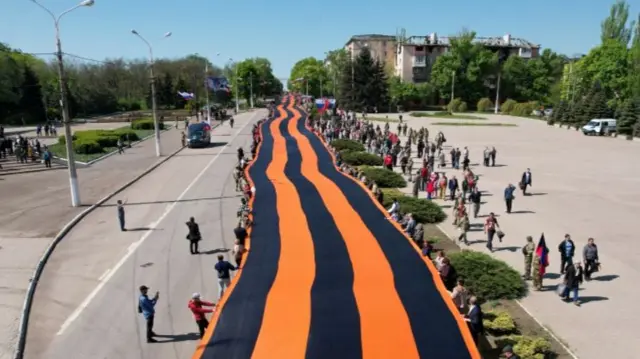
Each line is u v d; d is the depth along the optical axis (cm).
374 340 1088
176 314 1555
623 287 1709
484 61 11825
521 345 1257
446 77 11738
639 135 5941
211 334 1138
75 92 10019
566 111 7731
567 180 3516
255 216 2117
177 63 13975
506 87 12238
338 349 1055
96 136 5491
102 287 1778
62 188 3434
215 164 4400
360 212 2144
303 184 2731
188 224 2091
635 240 2194
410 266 1524
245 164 3494
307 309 1241
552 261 1962
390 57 15975
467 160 3803
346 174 3072
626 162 4284
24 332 1466
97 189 3391
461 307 1327
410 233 1956
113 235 2381
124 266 1972
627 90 8806
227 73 16700
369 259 1585
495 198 2998
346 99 10656
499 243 2175
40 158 4569
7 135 6775
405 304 1262
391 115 9975
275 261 1583
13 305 1645
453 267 1594
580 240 2203
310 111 8188
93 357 1327
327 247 1703
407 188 3309
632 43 8738
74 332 1463
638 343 1339
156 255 2089
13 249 2181
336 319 1187
